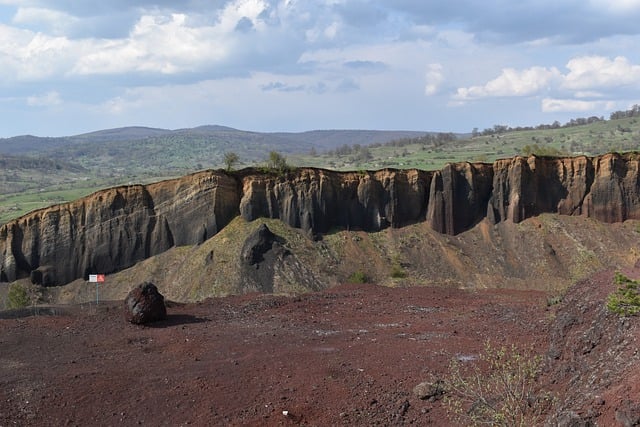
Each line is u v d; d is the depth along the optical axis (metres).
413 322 27.81
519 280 50.41
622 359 15.34
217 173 54.75
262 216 55.09
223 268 49.44
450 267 52.19
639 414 12.13
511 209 55.41
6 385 20.19
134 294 28.27
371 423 17.45
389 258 53.12
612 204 55.16
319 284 48.16
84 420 18.31
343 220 56.00
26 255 54.72
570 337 19.11
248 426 17.53
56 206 55.75
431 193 56.66
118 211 54.97
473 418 15.09
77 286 54.09
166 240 54.75
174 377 20.91
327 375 20.73
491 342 23.30
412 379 20.12
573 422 13.16
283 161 57.09
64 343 25.08
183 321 28.69
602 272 23.11
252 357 22.80
